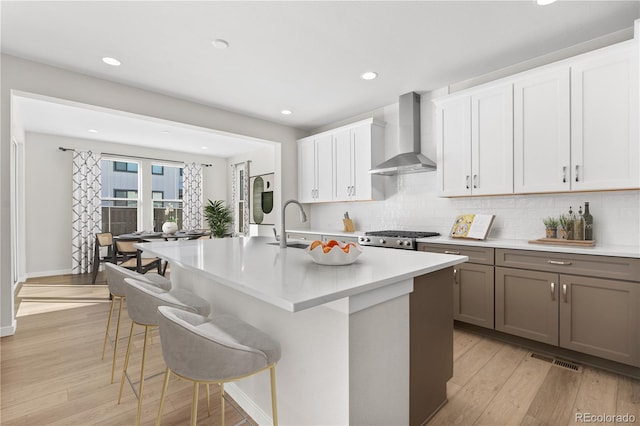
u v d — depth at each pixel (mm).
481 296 2811
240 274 1409
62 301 4051
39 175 5531
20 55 2855
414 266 1576
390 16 2320
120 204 6500
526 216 3061
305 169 5121
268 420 1670
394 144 4203
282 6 2203
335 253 1564
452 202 3645
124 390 2029
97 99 3318
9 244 2865
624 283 2090
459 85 3508
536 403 1863
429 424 1680
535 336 2490
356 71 3213
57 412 1807
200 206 7461
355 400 1277
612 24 2424
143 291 1636
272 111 4441
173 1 2143
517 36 2588
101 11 2246
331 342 1316
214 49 2777
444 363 1839
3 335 2855
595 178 2396
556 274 2385
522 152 2779
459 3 2178
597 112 2387
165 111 3805
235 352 1101
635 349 2051
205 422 1732
